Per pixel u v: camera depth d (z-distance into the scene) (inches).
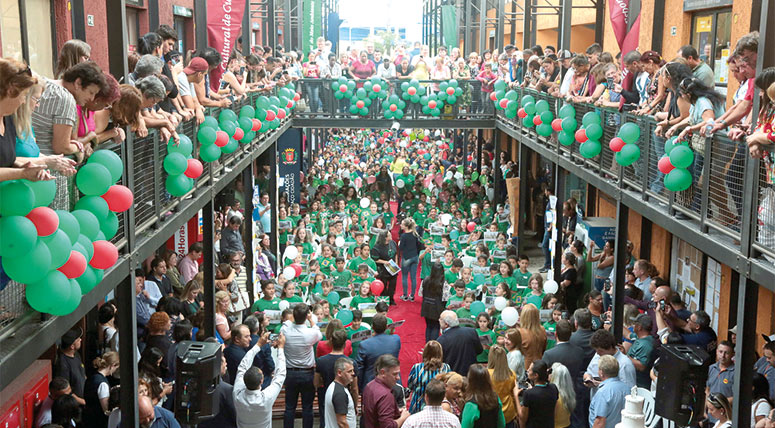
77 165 232.2
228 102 428.1
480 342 414.6
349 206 838.5
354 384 379.6
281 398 464.8
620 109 422.9
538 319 412.2
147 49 341.1
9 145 171.3
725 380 331.3
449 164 1382.9
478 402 309.6
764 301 411.5
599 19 757.3
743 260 277.9
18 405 290.7
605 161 457.4
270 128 639.8
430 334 534.6
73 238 200.4
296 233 674.8
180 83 370.0
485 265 571.8
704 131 299.6
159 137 335.0
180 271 525.3
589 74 483.5
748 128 274.8
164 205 349.4
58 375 344.2
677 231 343.9
